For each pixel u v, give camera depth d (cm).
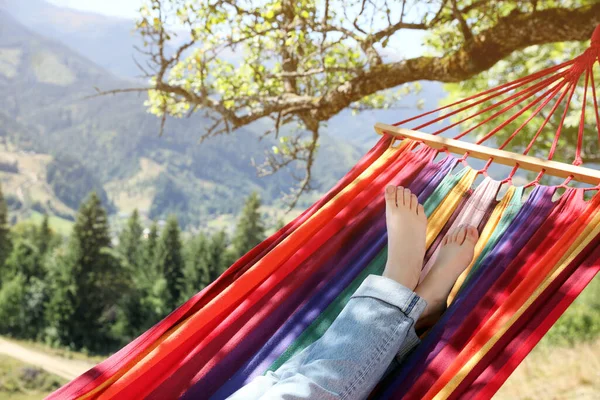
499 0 521
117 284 5309
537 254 188
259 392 156
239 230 6175
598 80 692
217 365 173
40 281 5175
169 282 5753
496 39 490
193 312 178
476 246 201
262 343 180
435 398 151
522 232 197
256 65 654
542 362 752
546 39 473
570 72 245
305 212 210
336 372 149
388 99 810
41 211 19675
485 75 816
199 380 170
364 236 205
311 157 700
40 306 5094
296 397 144
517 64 792
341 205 207
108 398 158
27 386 3491
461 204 213
